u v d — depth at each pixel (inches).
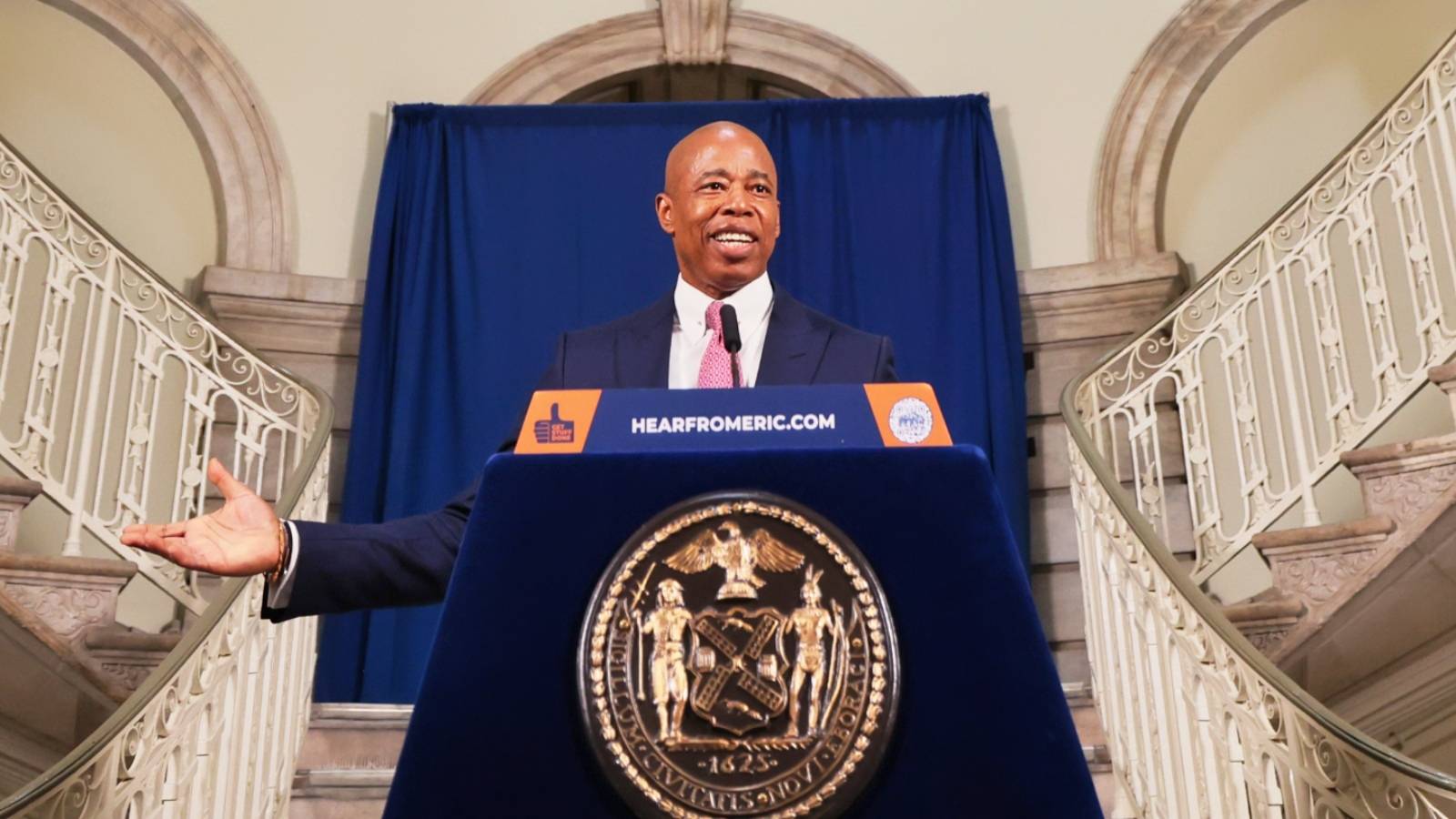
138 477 211.2
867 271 228.7
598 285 227.5
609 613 36.4
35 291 209.9
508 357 222.8
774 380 58.7
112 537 171.8
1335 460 176.7
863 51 246.7
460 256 227.6
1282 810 113.8
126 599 204.1
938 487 38.1
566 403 41.1
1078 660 215.8
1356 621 157.6
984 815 36.3
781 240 231.0
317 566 47.9
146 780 104.1
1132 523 136.2
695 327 63.0
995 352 220.7
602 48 247.1
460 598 37.1
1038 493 225.5
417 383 219.5
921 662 37.0
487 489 37.8
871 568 37.2
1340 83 235.3
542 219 231.0
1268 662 113.7
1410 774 99.1
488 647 36.9
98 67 233.9
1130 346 196.2
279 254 232.7
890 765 36.4
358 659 200.5
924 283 227.5
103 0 230.1
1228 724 120.0
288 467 214.4
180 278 233.8
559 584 37.4
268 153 235.9
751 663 36.2
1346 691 165.3
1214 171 241.8
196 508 186.7
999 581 37.6
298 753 141.9
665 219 67.9
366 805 136.6
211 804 116.2
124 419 212.8
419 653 198.7
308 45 244.1
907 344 223.9
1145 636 135.9
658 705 35.8
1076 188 240.1
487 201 231.5
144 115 236.5
